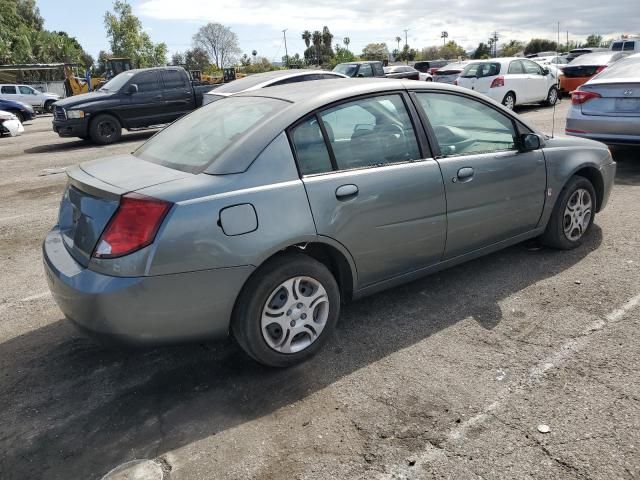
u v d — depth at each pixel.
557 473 2.27
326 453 2.46
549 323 3.50
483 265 4.49
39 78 51.44
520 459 2.36
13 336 3.71
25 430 2.72
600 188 4.88
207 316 2.81
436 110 3.76
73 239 2.99
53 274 2.88
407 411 2.71
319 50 85.38
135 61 53.41
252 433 2.62
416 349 3.29
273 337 3.04
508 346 3.26
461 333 3.44
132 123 14.01
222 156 2.93
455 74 22.61
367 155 3.35
